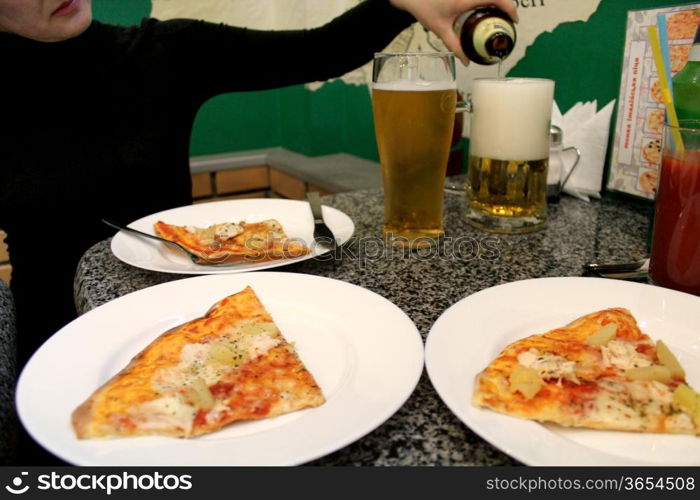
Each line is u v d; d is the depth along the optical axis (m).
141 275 0.75
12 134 1.11
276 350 0.51
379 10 1.11
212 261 0.74
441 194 0.81
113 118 1.20
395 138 0.75
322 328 0.56
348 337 0.53
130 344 0.55
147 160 1.22
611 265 0.71
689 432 0.40
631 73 0.94
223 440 0.38
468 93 1.32
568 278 0.63
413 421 0.44
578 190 1.05
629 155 0.98
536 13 1.11
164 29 1.28
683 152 0.60
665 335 0.53
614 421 0.40
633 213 0.96
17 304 1.16
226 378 0.47
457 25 0.87
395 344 0.50
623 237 0.85
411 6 0.95
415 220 0.81
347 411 0.41
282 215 0.95
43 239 1.16
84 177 1.16
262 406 0.44
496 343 0.51
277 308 0.60
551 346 0.49
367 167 1.88
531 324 0.55
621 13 0.95
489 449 0.41
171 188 1.29
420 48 1.45
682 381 0.45
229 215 0.95
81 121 1.16
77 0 0.96
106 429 0.40
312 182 1.83
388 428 0.43
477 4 0.85
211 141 2.10
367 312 0.57
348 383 0.45
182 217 0.94
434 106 0.72
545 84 0.81
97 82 1.18
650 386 0.43
